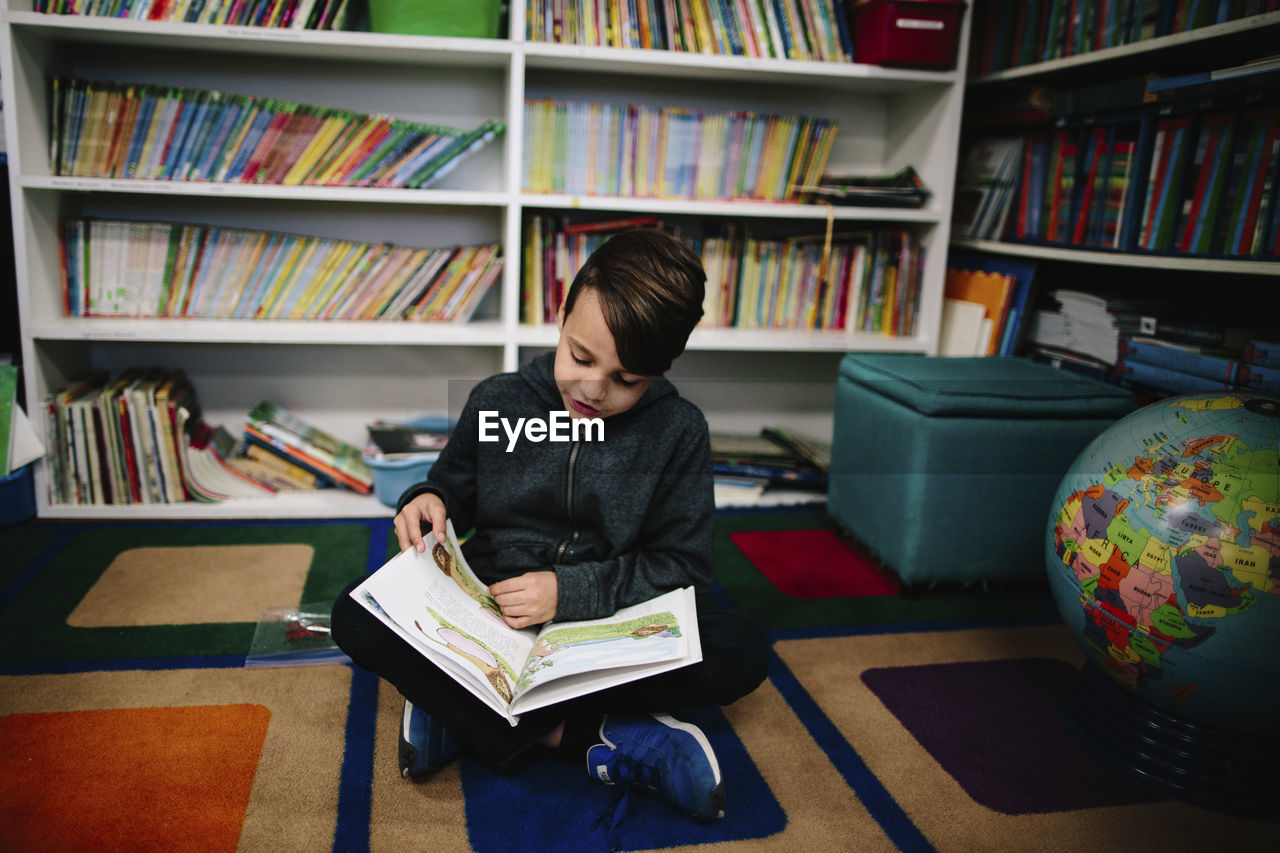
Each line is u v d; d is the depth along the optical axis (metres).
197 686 1.32
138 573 1.69
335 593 1.65
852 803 1.13
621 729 1.10
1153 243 1.81
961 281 2.39
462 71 2.22
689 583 1.16
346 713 1.27
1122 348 1.86
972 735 1.30
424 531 1.19
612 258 0.98
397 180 2.04
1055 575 1.26
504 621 1.09
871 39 2.12
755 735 1.28
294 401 2.33
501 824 1.05
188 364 2.26
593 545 1.21
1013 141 2.24
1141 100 1.76
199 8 1.87
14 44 1.77
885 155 2.52
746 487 2.28
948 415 1.63
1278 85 1.46
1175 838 1.10
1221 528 1.05
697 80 2.35
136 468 1.97
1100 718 1.28
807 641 1.58
